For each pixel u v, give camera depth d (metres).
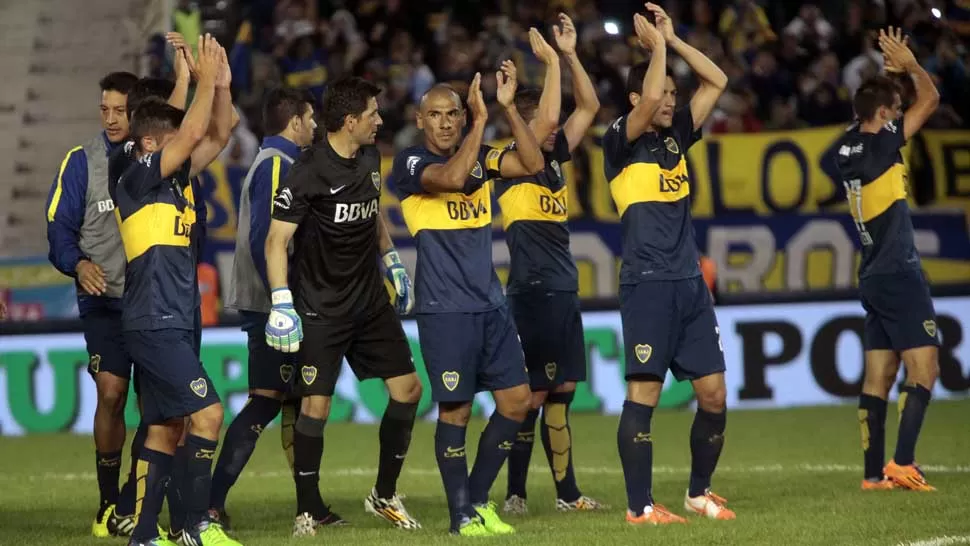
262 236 25.62
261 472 35.19
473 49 62.75
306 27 63.88
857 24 64.12
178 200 22.25
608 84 60.53
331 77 62.66
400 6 65.69
